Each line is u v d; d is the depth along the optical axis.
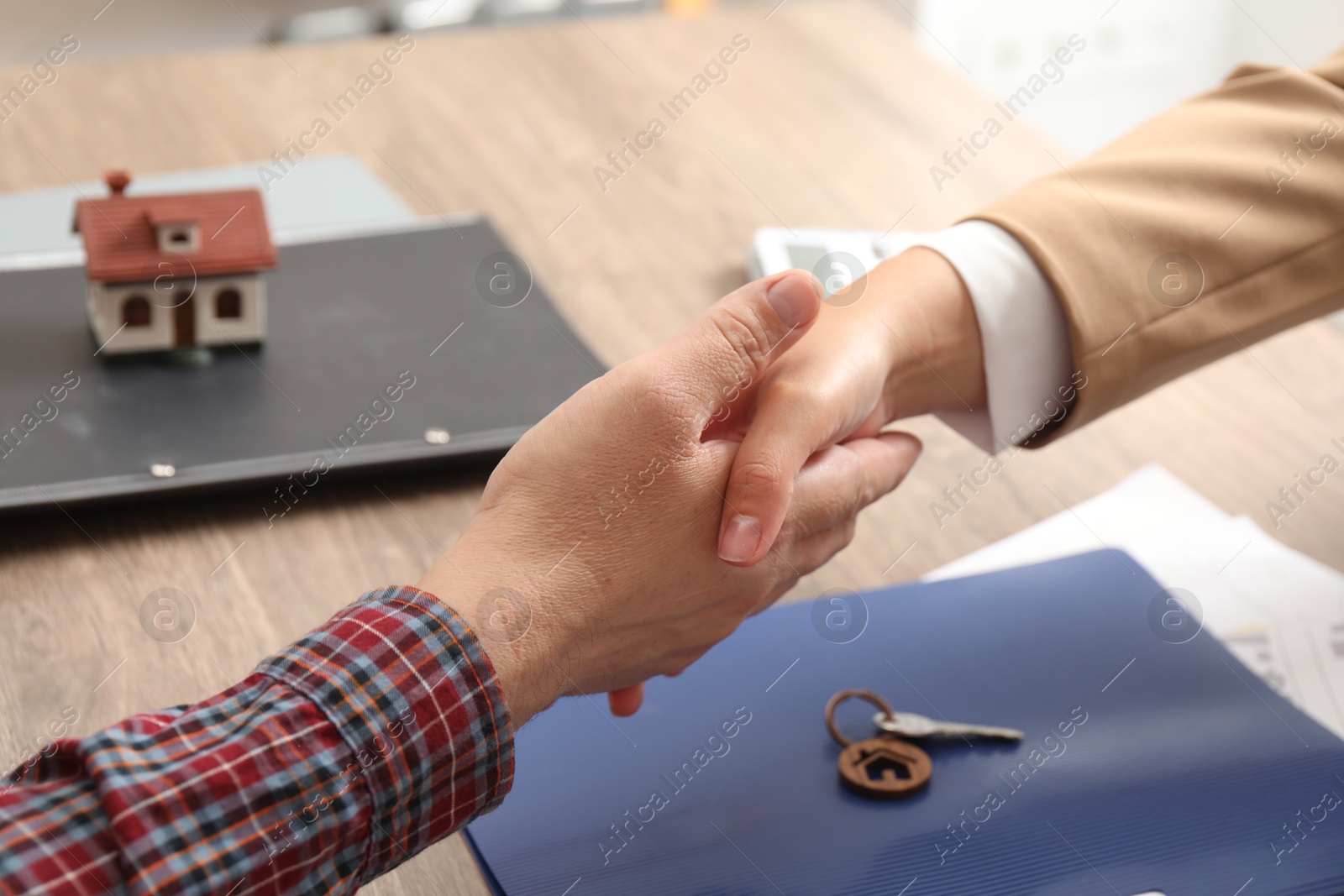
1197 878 0.91
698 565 0.90
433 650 0.85
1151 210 1.02
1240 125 1.05
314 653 0.85
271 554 1.02
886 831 0.93
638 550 0.89
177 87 1.38
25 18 2.06
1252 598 1.04
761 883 0.90
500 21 2.19
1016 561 1.06
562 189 1.29
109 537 1.02
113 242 1.08
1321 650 1.01
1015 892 0.91
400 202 1.26
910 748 0.96
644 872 0.91
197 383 1.08
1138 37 2.46
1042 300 1.00
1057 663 1.00
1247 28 2.40
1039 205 1.02
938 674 1.00
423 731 0.84
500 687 0.86
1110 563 1.05
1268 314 1.02
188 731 0.83
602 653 0.90
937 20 2.38
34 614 0.98
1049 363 1.01
